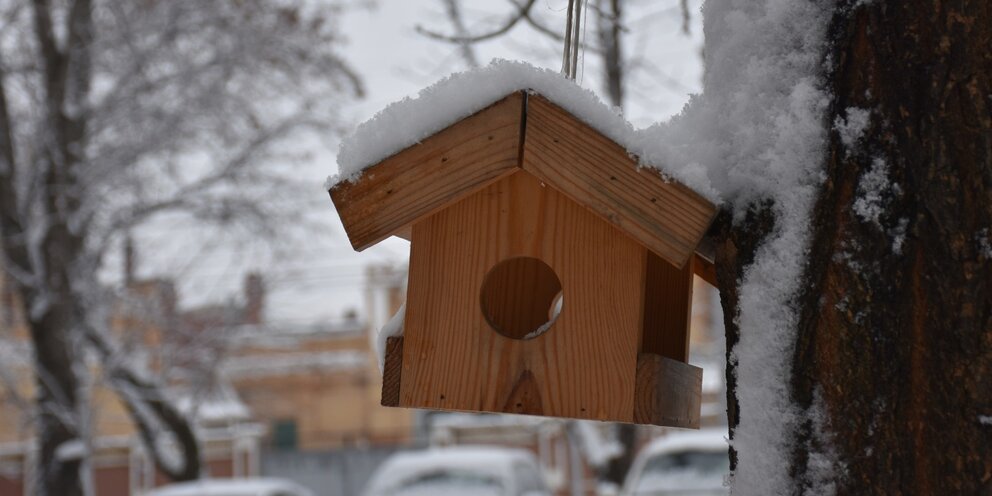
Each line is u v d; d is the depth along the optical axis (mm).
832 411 2008
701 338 22516
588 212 2475
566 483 23094
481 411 2475
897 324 1977
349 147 2465
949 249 1953
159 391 13094
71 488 10859
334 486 25797
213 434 24266
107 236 11805
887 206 2006
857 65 2078
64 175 11188
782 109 2152
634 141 2305
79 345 11516
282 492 11875
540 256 2482
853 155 2047
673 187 2250
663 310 2885
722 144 2252
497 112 2408
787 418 2047
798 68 2158
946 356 1936
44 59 11297
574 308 2471
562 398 2455
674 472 9438
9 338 12836
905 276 1979
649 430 12797
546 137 2369
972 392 1912
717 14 2307
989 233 1935
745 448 2078
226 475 24469
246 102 12609
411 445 25766
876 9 2072
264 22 12547
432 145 2434
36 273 10906
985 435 1898
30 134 11617
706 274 2969
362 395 28344
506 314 2803
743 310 2123
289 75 12641
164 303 12977
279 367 27719
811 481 2010
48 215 10969
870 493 1965
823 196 2072
